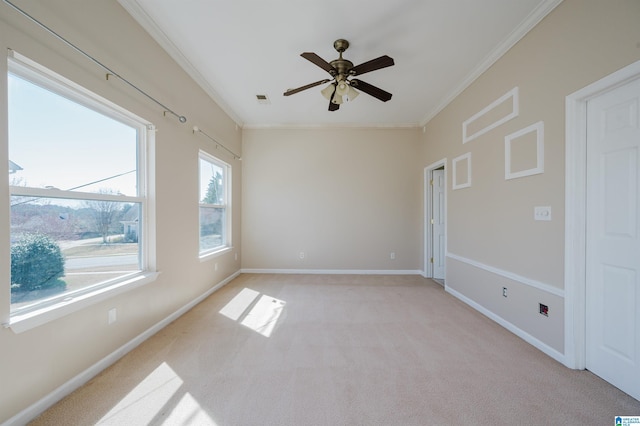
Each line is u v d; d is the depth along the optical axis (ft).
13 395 4.23
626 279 5.17
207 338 7.48
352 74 7.71
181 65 8.88
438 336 7.65
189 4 6.58
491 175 8.88
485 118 9.19
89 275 5.89
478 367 6.10
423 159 14.79
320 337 7.59
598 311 5.70
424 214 14.75
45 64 4.64
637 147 4.97
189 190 9.57
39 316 4.49
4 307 4.09
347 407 4.83
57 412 4.64
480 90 9.46
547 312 6.66
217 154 11.98
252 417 4.59
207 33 7.68
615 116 5.32
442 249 14.43
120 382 5.49
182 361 6.30
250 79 10.31
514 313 7.83
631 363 5.08
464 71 9.64
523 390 5.30
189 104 9.48
